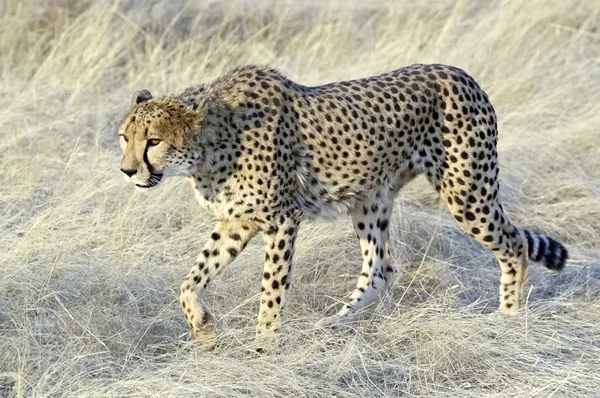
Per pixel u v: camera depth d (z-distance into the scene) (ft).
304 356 29.37
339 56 55.47
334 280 36.22
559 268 34.86
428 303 33.47
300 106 31.60
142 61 54.39
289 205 31.53
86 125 46.65
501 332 30.89
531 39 58.23
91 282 33.19
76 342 30.32
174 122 29.45
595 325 32.58
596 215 42.09
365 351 30.17
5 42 54.44
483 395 28.12
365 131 32.12
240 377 28.30
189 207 39.19
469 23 60.75
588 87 54.08
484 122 32.73
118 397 27.09
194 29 58.44
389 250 35.14
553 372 29.09
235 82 31.27
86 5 57.36
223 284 34.45
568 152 47.11
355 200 33.17
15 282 32.45
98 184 40.19
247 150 30.63
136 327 31.55
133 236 36.60
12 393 27.89
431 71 33.01
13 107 45.57
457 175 32.73
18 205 38.96
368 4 64.85
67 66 51.47
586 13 63.21
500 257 33.91
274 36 59.21
